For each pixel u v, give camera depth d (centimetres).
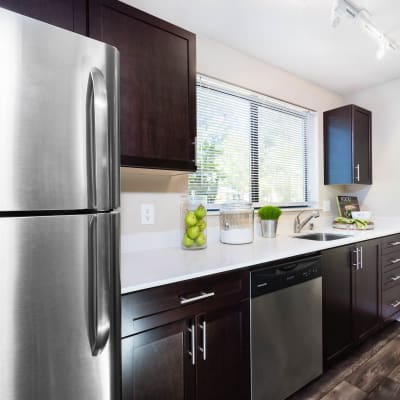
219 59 200
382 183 281
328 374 179
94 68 72
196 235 166
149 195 170
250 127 228
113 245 77
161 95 133
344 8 146
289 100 250
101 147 72
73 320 67
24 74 60
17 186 59
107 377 74
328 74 254
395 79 268
